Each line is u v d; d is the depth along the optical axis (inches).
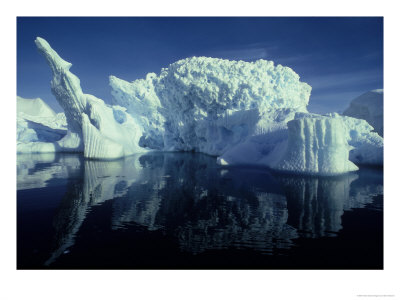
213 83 1083.9
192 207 324.2
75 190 410.0
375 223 272.7
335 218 287.6
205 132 1152.8
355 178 514.3
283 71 1059.3
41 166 672.4
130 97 1280.8
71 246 218.7
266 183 467.5
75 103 1047.0
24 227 258.2
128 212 304.8
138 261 195.3
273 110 793.6
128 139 1120.2
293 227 261.7
